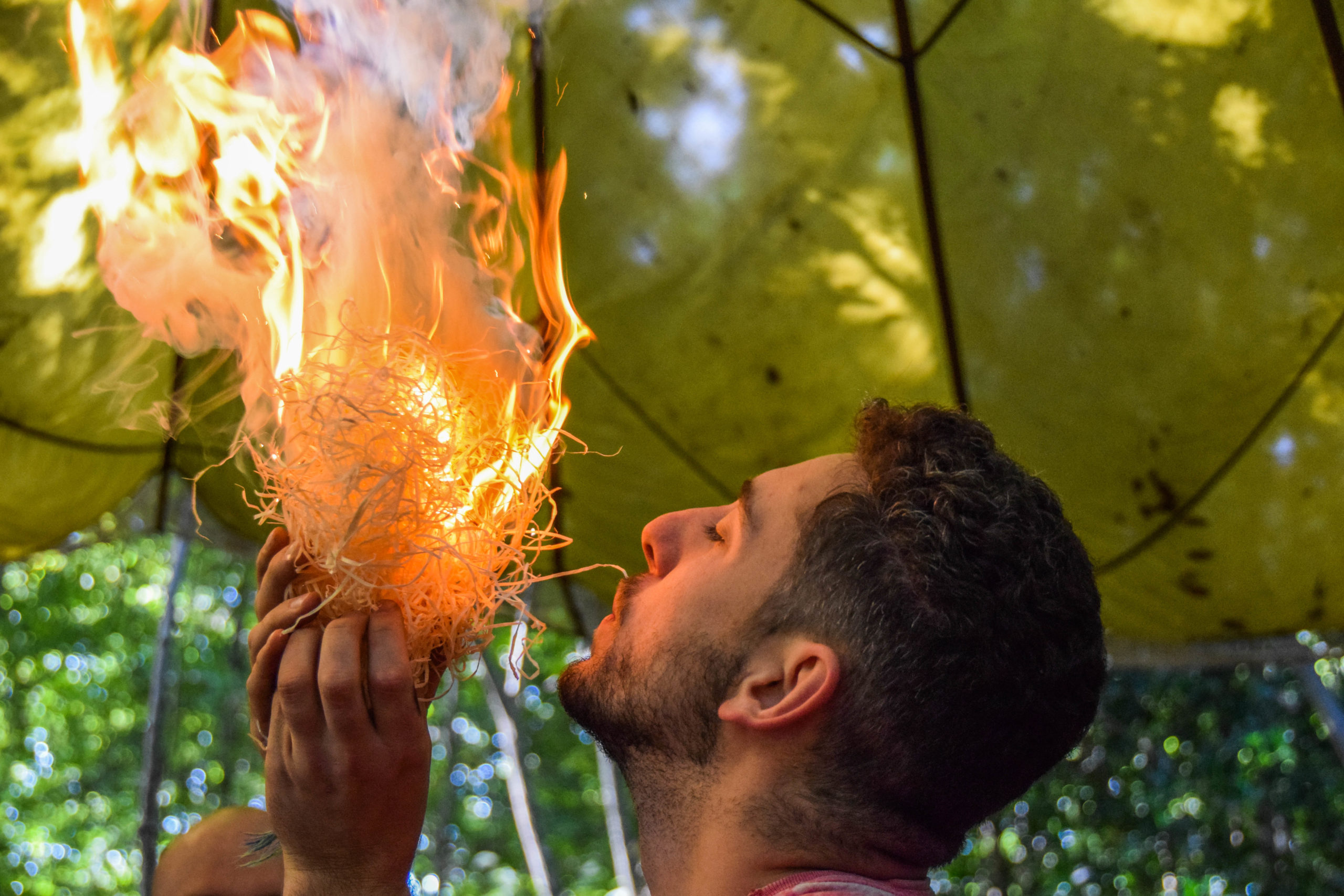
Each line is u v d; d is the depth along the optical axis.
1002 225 2.83
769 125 2.88
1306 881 7.06
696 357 3.08
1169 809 7.56
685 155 2.94
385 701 1.08
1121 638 3.10
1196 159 2.66
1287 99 2.57
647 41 2.85
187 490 3.29
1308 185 2.60
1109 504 2.91
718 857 1.09
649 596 1.23
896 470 1.18
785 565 1.17
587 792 11.97
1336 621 2.88
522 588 1.27
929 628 1.09
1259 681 7.13
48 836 10.52
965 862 7.94
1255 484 2.80
